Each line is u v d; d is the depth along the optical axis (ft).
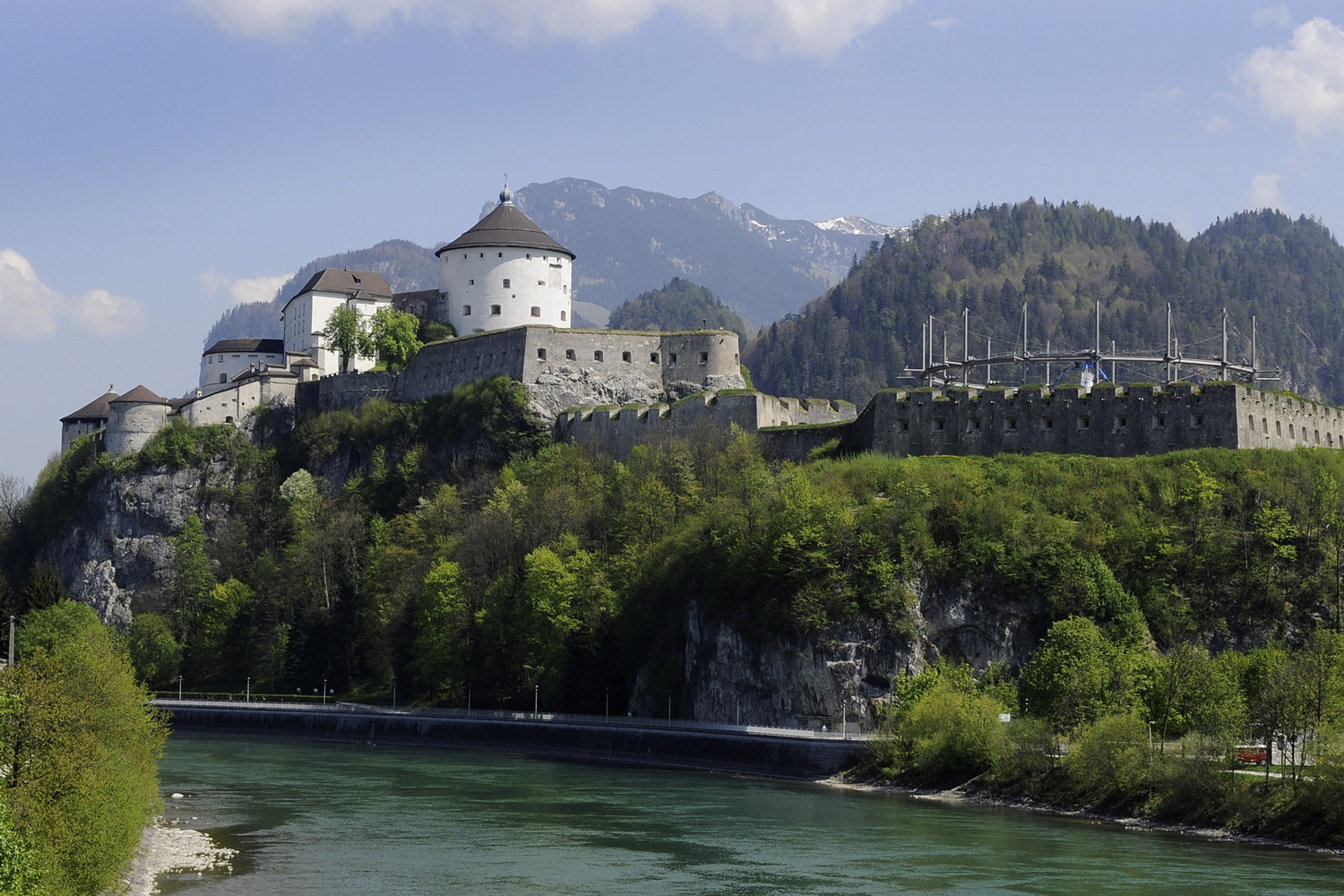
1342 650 421.59
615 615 595.88
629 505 635.25
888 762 456.86
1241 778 379.55
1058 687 445.37
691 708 547.08
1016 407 587.68
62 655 360.69
